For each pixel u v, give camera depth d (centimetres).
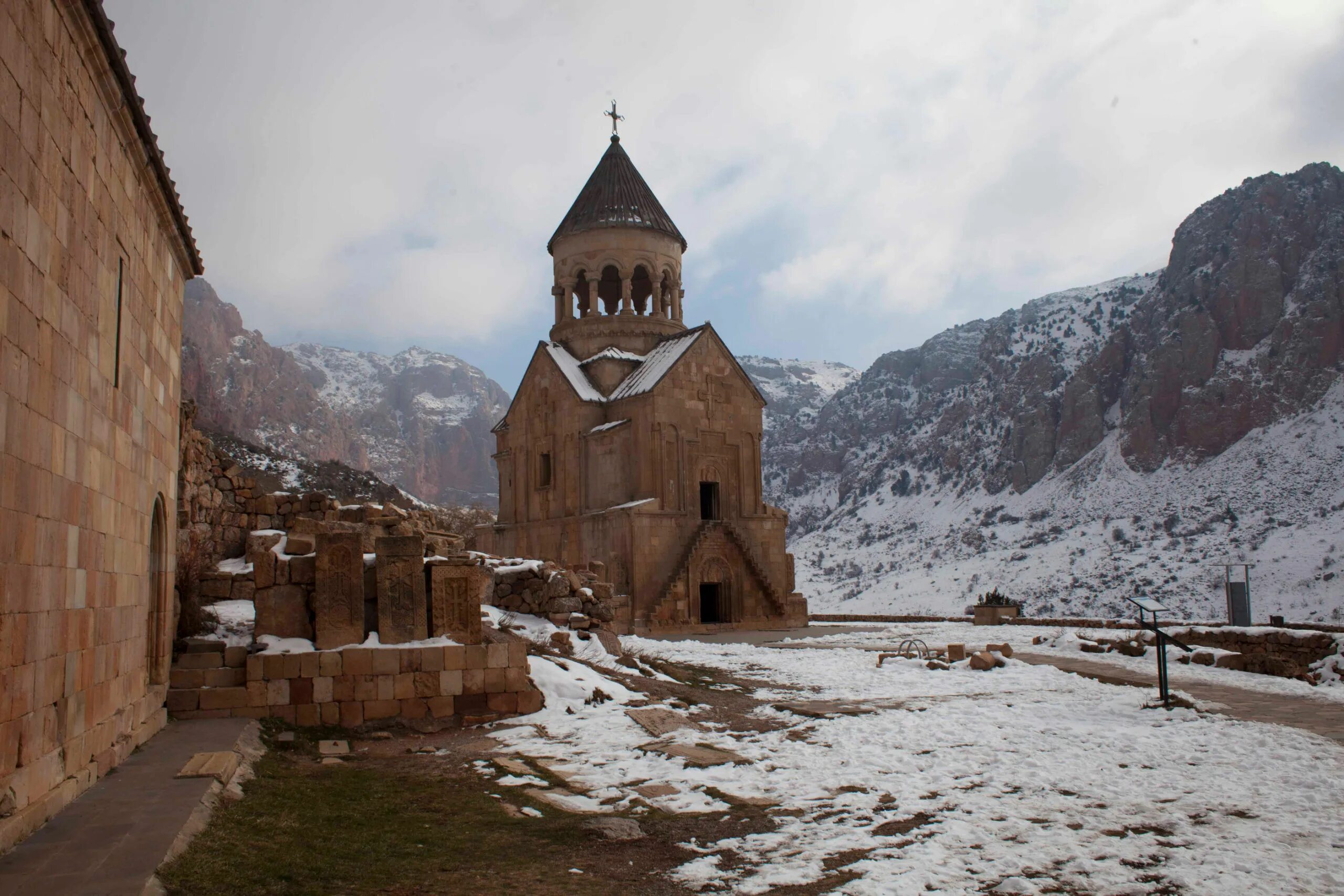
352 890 812
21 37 815
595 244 5191
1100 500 16212
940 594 15438
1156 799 1052
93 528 1056
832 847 924
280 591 1608
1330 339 15550
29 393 844
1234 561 12712
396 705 1559
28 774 866
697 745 1390
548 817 1052
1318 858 843
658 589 4344
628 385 4775
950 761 1266
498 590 2417
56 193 916
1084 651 2762
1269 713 1622
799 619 4719
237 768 1179
